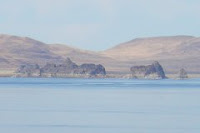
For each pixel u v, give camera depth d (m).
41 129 172.75
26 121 191.00
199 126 181.12
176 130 172.75
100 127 178.38
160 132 169.25
